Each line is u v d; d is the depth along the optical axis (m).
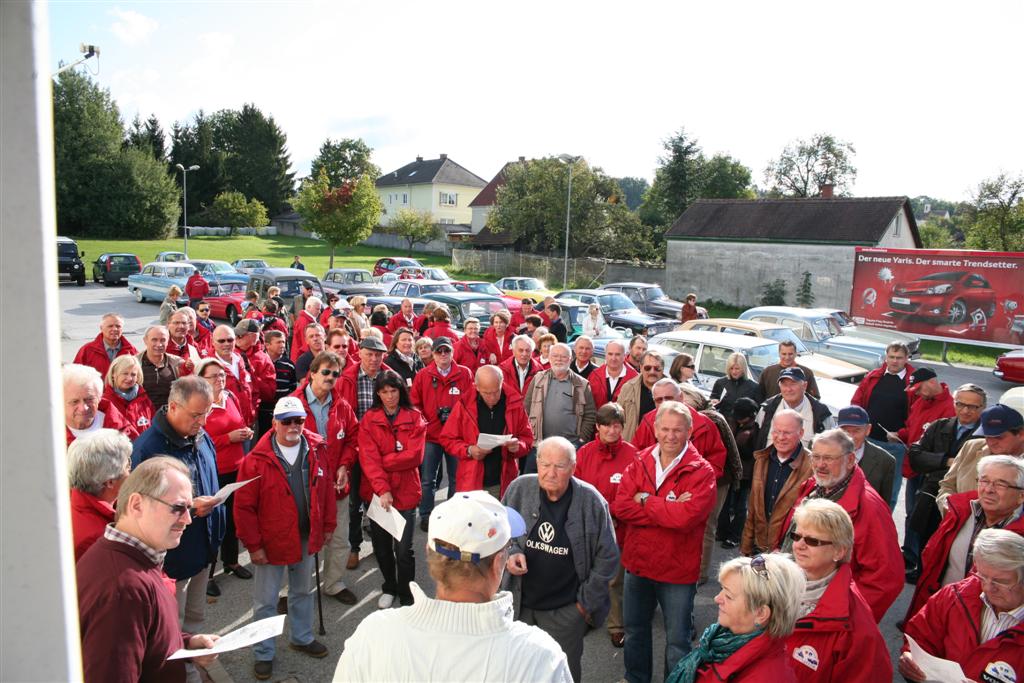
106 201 55.28
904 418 6.78
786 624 2.32
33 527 0.88
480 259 44.81
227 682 4.15
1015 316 19.73
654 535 3.86
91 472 2.90
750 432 6.15
